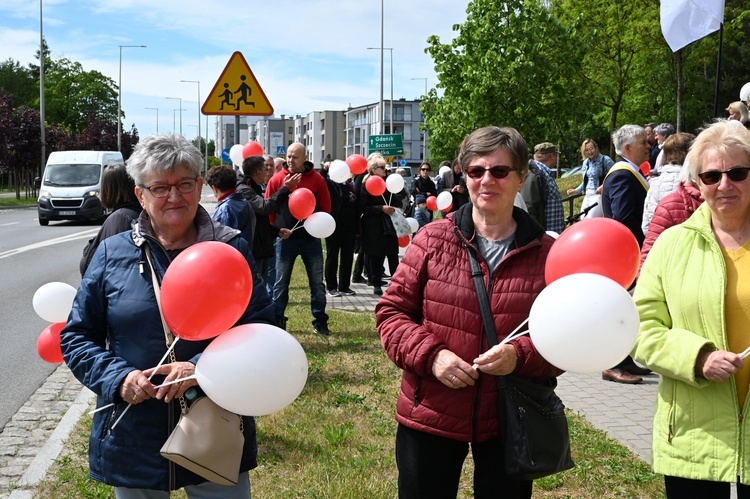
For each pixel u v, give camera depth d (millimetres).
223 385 2414
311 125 154125
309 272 8516
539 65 25000
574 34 25781
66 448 5027
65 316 3723
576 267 2729
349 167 10984
